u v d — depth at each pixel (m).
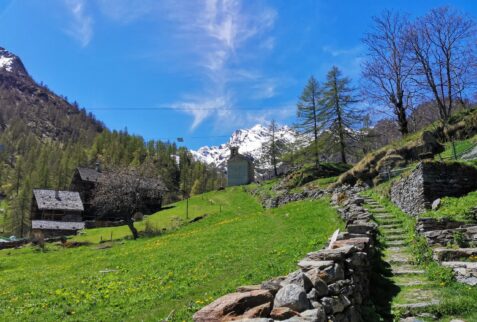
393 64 45.94
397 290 10.89
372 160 37.06
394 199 24.84
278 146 104.75
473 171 19.83
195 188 158.75
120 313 12.45
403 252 14.51
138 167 66.94
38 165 164.50
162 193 72.31
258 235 24.28
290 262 14.41
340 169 60.22
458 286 10.41
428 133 34.00
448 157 28.94
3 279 23.98
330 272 7.94
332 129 63.66
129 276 18.97
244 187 89.38
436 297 9.94
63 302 15.01
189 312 10.82
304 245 17.20
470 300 9.36
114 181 56.59
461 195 19.31
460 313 9.00
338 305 7.28
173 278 16.56
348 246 9.87
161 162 188.00
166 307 12.18
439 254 12.33
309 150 64.69
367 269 10.83
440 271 11.44
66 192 85.88
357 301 8.88
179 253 23.19
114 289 16.11
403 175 23.73
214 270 16.55
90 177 89.12
